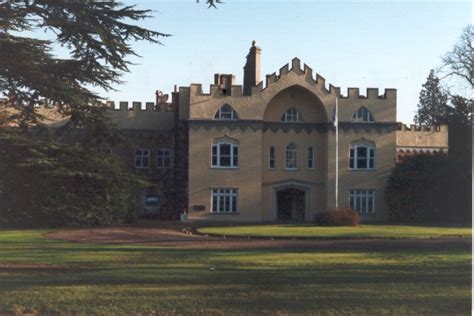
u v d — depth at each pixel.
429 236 32.38
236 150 47.28
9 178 37.84
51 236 30.66
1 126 36.81
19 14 21.72
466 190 46.94
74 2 21.62
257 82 50.84
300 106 49.09
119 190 40.66
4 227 37.81
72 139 41.31
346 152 48.09
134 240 29.11
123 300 12.06
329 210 42.25
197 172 46.72
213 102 47.19
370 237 31.91
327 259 20.09
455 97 60.44
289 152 48.94
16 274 15.87
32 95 27.16
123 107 53.44
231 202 47.09
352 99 48.44
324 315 10.89
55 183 38.53
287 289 13.42
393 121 48.47
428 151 54.28
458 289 13.44
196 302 11.92
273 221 47.34
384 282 14.52
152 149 53.53
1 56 24.12
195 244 26.91
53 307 11.42
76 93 28.25
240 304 11.77
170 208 51.78
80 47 23.41
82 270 16.81
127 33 22.56
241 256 21.08
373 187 48.12
